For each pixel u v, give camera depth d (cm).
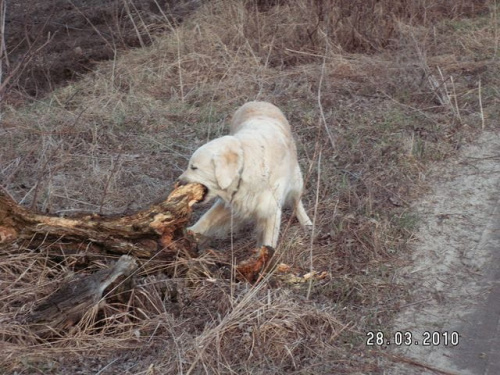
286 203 409
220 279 345
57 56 676
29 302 329
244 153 362
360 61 601
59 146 475
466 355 318
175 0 769
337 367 307
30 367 300
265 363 304
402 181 443
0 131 495
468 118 514
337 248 386
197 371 296
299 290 351
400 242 390
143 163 468
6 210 347
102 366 303
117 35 700
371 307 345
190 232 362
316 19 626
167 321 318
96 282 321
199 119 526
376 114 520
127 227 344
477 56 606
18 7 812
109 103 548
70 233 345
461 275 368
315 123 511
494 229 401
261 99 548
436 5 684
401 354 318
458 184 443
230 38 630
